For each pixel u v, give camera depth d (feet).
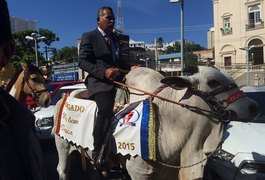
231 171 17.22
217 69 14.33
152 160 13.96
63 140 18.20
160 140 13.84
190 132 13.69
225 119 13.64
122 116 14.79
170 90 14.25
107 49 16.15
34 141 5.58
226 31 202.39
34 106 27.73
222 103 13.70
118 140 14.58
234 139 17.95
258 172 16.61
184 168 13.84
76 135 16.60
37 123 34.96
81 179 25.55
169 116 13.91
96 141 15.26
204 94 13.66
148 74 15.21
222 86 13.83
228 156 17.51
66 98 18.35
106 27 16.17
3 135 5.24
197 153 13.73
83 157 17.15
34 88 26.30
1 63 5.61
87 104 16.43
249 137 18.03
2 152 5.16
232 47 200.85
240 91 13.97
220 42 205.05
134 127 14.16
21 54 146.92
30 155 5.38
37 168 5.52
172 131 13.88
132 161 14.32
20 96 26.48
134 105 14.71
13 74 26.71
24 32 149.89
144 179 14.33
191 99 13.74
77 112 16.84
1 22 5.28
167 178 14.65
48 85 38.40
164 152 13.89
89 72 15.60
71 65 151.23
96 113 15.71
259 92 23.71
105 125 15.08
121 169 16.26
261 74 183.42
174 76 13.93
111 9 16.38
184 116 13.69
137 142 13.96
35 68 26.76
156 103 14.21
